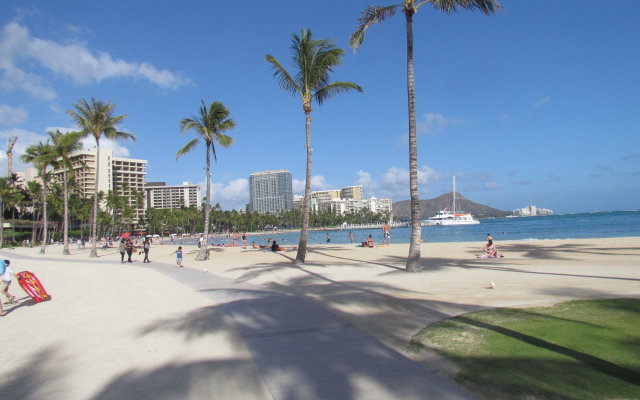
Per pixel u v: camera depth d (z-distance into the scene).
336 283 13.84
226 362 5.85
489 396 4.16
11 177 80.25
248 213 186.00
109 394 4.90
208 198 29.14
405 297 10.39
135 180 160.25
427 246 35.03
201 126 27.98
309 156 22.70
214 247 50.69
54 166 44.00
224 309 9.81
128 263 26.92
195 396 4.66
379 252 29.84
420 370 5.08
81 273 20.56
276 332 7.39
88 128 34.31
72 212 96.69
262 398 4.50
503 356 5.28
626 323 6.77
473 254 24.03
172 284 15.15
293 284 14.02
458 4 15.33
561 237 48.41
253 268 20.09
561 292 10.17
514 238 51.47
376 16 16.45
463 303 9.22
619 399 3.93
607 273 13.48
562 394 4.07
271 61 21.88
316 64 22.33
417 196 16.05
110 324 8.86
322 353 6.00
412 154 16.05
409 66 16.11
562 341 5.83
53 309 11.05
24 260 32.41
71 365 6.17
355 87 22.47
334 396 4.43
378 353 5.86
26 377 5.71
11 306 11.86
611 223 88.94
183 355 6.34
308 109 22.75
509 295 10.02
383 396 4.34
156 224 140.00
